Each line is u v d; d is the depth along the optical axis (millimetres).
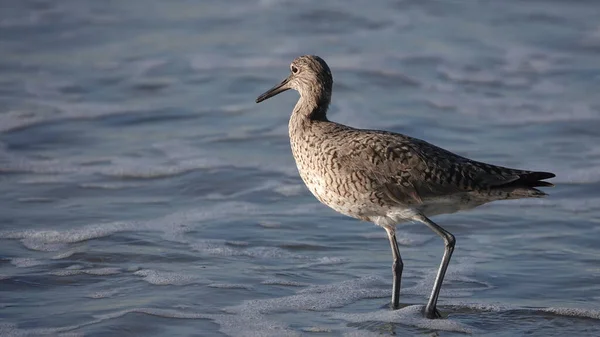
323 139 11922
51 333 10547
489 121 20141
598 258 13367
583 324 11156
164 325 10867
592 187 16422
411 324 11141
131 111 20562
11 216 14695
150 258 13070
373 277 12680
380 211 11672
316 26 26734
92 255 13086
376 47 24984
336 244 13961
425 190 11430
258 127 19672
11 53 24609
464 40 25703
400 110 20703
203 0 29094
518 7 28547
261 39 25688
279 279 12477
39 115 20016
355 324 11102
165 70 23453
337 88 22078
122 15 27812
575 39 25844
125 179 16641
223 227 14484
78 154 17906
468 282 12555
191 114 20438
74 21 27203
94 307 11320
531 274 12805
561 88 22391
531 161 17719
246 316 11203
